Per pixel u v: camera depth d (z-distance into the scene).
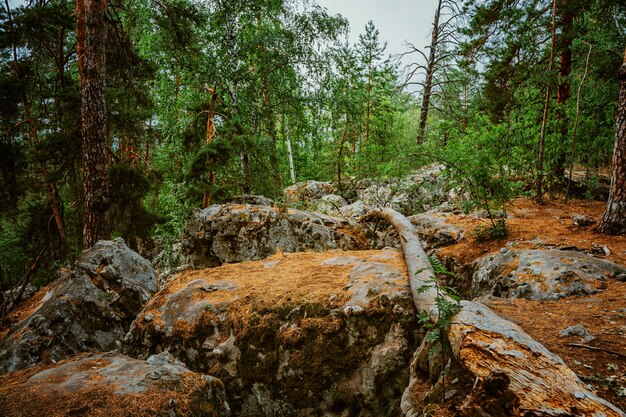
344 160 20.22
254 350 4.38
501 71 12.66
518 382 2.12
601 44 11.63
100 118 8.54
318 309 4.41
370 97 21.53
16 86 9.98
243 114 13.93
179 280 6.12
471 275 6.74
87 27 8.35
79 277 6.27
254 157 13.38
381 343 4.06
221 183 13.04
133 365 3.57
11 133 10.58
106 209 8.69
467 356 2.50
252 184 13.56
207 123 13.04
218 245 9.58
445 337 2.94
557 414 1.85
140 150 14.34
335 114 15.67
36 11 9.11
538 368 2.25
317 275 5.52
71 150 10.23
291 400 4.11
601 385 2.50
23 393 3.00
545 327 3.58
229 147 11.45
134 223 11.59
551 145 10.26
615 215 6.49
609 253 5.57
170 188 13.07
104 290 6.29
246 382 4.32
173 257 12.73
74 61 13.43
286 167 24.03
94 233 8.55
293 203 13.98
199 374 3.45
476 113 11.30
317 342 4.18
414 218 9.55
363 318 4.19
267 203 11.64
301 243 9.25
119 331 5.99
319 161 22.19
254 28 14.68
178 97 14.77
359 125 20.39
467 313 2.99
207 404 3.15
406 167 13.86
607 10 10.97
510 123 11.07
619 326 3.39
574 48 10.44
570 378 2.19
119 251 6.98
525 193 10.71
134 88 11.83
